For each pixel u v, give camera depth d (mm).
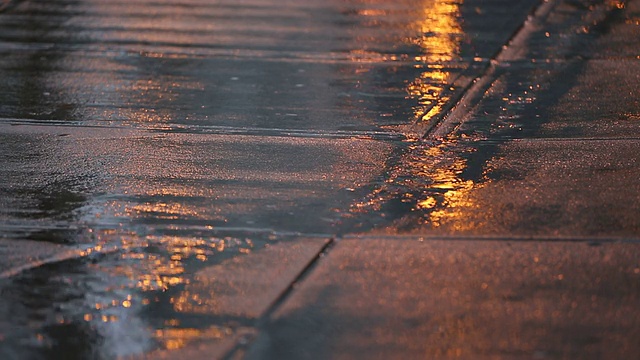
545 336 7602
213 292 8398
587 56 16859
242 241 9461
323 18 19781
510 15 19875
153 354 7430
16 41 17922
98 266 8930
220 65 16391
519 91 14859
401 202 10438
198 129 13094
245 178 11172
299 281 8562
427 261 8930
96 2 21266
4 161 11758
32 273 8789
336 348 7457
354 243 9375
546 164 11602
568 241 9359
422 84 15266
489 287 8406
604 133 12844
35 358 7402
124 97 14586
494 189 10789
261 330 7742
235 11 20406
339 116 13672
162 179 11141
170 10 20484
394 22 19438
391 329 7723
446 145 12422
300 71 16016
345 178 11180
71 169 11492
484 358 7301
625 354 7344
